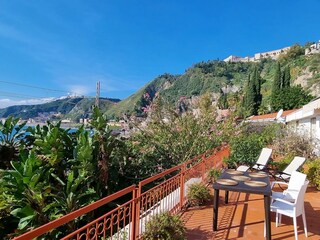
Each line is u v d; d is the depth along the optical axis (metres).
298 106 39.66
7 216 5.63
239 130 13.15
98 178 6.62
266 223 4.43
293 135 13.54
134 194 3.90
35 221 5.15
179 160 10.28
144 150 9.88
